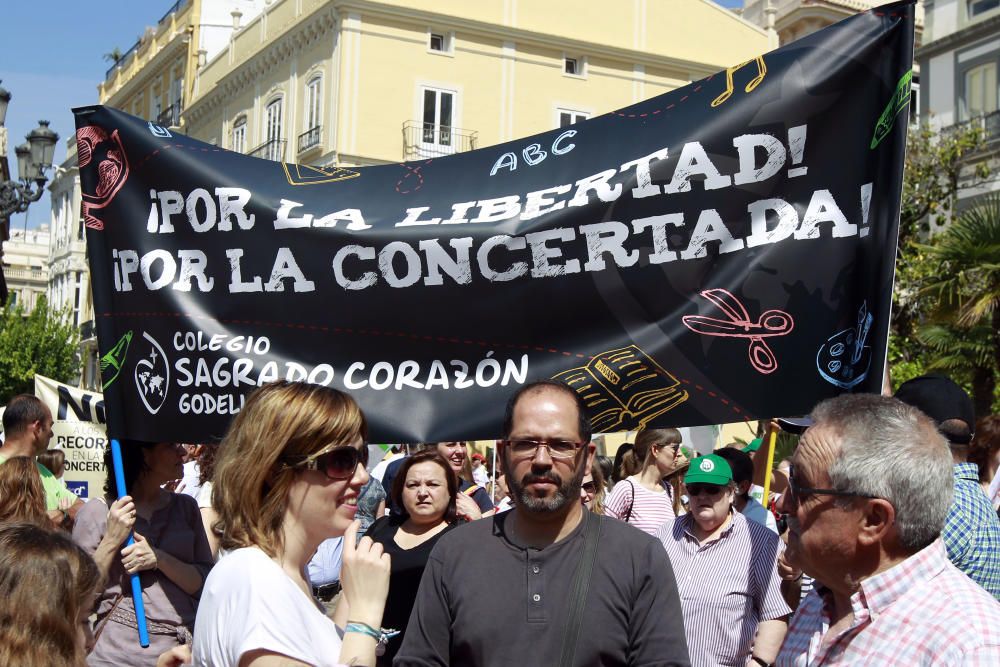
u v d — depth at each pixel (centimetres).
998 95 2491
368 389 446
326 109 2941
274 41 3198
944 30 2662
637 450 671
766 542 489
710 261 423
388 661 497
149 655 448
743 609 483
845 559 259
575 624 310
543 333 436
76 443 1045
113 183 484
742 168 422
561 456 321
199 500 613
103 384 475
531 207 444
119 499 447
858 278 404
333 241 457
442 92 2973
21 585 250
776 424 552
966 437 424
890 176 401
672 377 420
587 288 432
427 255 448
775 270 414
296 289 459
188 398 463
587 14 3148
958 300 1461
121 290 478
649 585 318
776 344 410
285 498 283
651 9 3231
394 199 464
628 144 442
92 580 270
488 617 315
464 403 437
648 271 428
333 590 662
